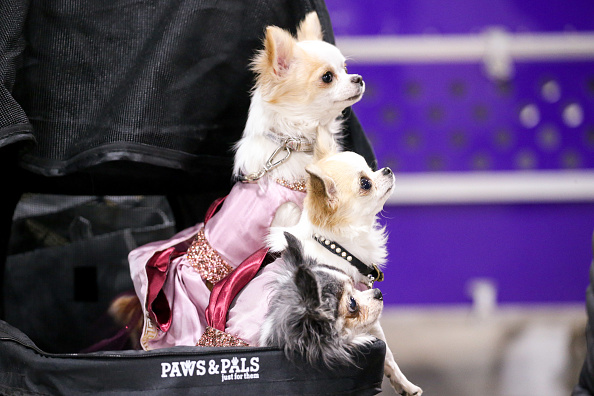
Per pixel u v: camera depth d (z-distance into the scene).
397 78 5.32
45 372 1.98
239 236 2.36
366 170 2.23
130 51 2.38
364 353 1.93
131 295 2.95
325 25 2.62
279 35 2.41
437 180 5.32
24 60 2.35
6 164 2.58
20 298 2.95
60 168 2.41
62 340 2.91
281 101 2.46
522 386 4.12
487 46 5.25
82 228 3.11
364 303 1.99
